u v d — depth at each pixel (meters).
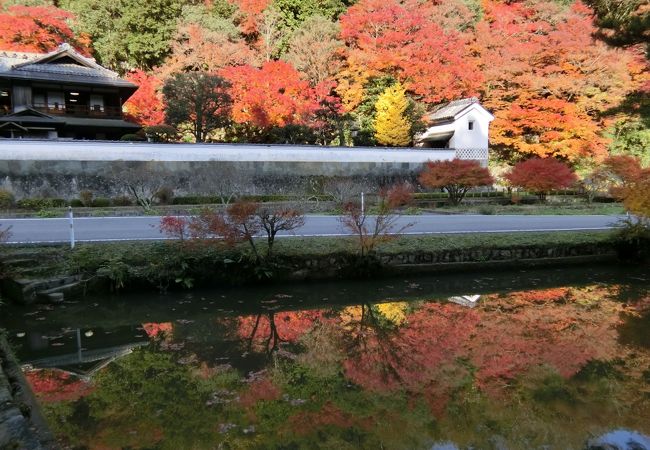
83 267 9.34
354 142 29.56
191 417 4.73
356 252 10.95
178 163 21.72
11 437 3.57
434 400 5.20
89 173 20.09
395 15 30.19
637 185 14.23
